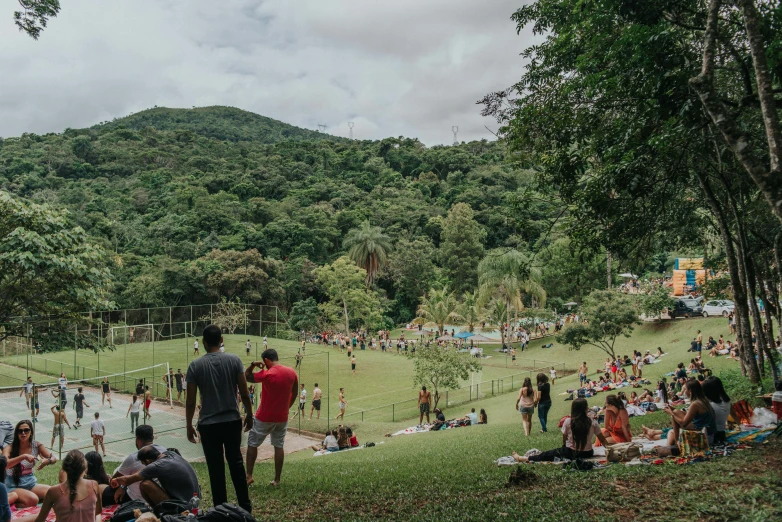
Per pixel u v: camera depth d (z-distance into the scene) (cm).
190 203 9219
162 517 514
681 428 855
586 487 699
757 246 1467
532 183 1461
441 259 8381
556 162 1309
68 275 1883
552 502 647
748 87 979
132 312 5922
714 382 858
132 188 10506
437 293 5775
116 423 2544
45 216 1859
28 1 1198
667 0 1007
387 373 4191
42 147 12538
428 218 9812
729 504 557
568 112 1286
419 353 3198
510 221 1503
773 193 605
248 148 15050
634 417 1670
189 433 615
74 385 3462
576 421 894
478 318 5766
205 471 1312
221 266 6562
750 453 764
